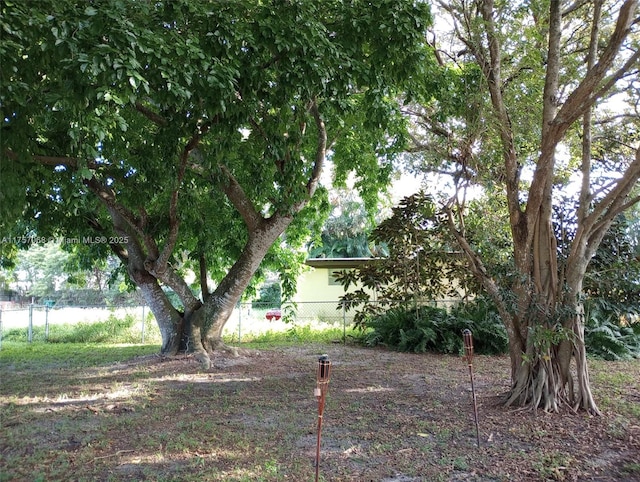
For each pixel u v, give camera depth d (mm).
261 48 6707
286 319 15406
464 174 7645
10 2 5160
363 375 9711
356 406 7215
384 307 14875
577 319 6949
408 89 8109
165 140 7582
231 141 8086
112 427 6176
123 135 8930
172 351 11367
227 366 10445
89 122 6402
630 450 5355
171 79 5559
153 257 10859
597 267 11602
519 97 7648
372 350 13375
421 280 14055
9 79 5383
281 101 6957
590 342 12297
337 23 7418
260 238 11328
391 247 13844
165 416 6703
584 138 7133
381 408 7113
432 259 13664
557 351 7012
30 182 7473
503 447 5465
